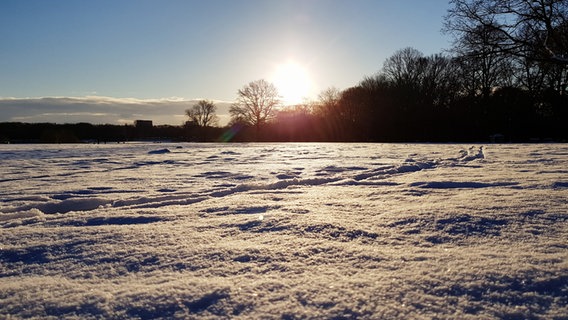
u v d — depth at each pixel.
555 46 14.18
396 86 44.19
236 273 1.90
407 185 4.95
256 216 3.18
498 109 35.44
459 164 7.98
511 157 9.40
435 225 2.74
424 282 1.74
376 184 5.18
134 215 3.35
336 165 8.87
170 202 4.29
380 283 1.74
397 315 1.47
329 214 3.19
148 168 9.06
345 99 49.62
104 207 4.30
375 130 43.53
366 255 2.12
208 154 14.90
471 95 37.50
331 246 2.29
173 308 1.56
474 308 1.51
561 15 13.49
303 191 4.66
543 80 24.52
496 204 3.41
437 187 4.69
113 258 2.19
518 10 14.10
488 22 14.50
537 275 1.79
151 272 1.96
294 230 2.68
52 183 6.45
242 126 59.69
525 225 2.70
